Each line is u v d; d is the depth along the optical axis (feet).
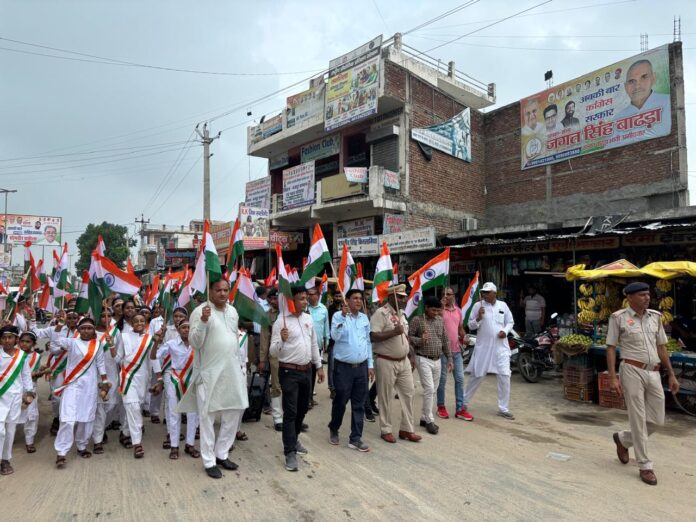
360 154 59.82
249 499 13.48
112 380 18.38
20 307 30.63
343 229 59.52
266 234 69.62
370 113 52.42
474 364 23.08
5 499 13.57
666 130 42.96
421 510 12.79
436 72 67.51
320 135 63.36
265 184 69.56
